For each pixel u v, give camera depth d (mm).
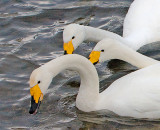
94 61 14234
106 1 18703
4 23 17750
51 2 18828
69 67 12609
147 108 12555
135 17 16953
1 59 15695
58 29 17328
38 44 16562
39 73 12125
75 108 13273
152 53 15922
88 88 12961
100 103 12961
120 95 12766
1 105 13531
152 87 12594
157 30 16609
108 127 12438
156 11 16922
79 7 18422
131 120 12664
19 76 14867
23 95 13961
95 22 17578
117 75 14742
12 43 16672
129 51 14320
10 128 12562
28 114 13133
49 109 13305
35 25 17656
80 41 14844
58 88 14242
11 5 18766
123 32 16844
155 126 12445
